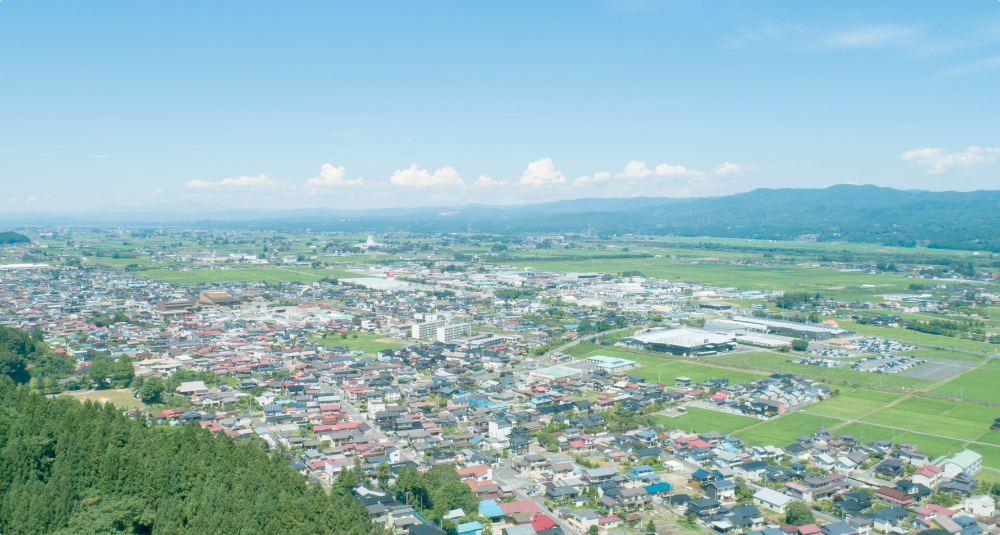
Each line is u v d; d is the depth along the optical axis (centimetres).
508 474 16138
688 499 14425
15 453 11938
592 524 13300
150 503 11869
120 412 15400
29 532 10456
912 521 13475
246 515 11112
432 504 13775
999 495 14638
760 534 12888
